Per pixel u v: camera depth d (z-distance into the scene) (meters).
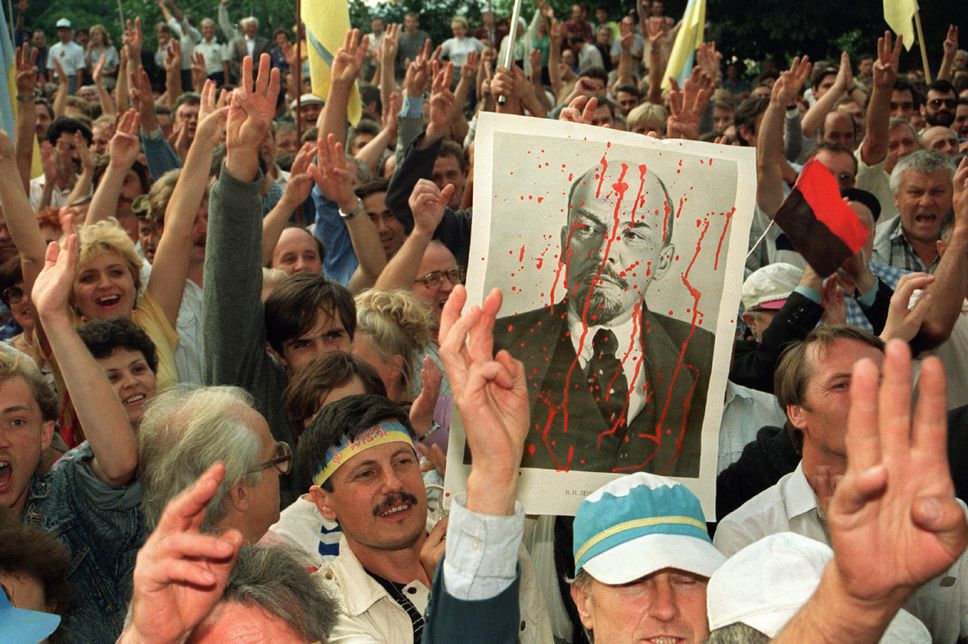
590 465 2.80
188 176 4.54
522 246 2.74
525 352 2.77
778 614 2.07
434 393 3.98
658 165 2.79
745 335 5.00
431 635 2.16
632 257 2.78
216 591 1.70
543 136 2.75
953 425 3.65
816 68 11.50
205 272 4.02
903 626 2.80
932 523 1.41
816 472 3.26
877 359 3.20
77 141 7.41
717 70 9.84
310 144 5.44
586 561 2.53
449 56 17.92
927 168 5.84
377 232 5.85
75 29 22.67
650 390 2.81
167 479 3.04
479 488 2.13
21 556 2.57
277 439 4.17
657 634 2.44
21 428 3.22
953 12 18.66
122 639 1.71
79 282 4.31
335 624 2.24
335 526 3.20
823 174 3.52
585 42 17.73
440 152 6.73
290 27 22.28
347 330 4.15
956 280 4.06
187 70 18.27
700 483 2.85
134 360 3.78
